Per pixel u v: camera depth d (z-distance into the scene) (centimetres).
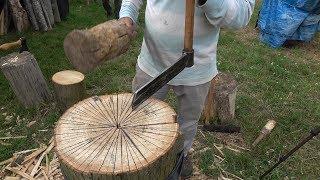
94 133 193
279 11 555
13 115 392
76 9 647
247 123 386
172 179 210
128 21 208
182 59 187
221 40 564
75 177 180
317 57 549
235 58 514
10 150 350
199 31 219
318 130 271
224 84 371
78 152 183
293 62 520
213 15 196
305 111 413
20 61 379
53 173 329
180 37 220
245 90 445
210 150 350
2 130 375
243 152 349
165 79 183
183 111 267
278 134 371
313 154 353
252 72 483
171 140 189
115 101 216
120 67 480
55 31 569
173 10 212
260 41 585
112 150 183
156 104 212
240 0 201
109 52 186
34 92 394
